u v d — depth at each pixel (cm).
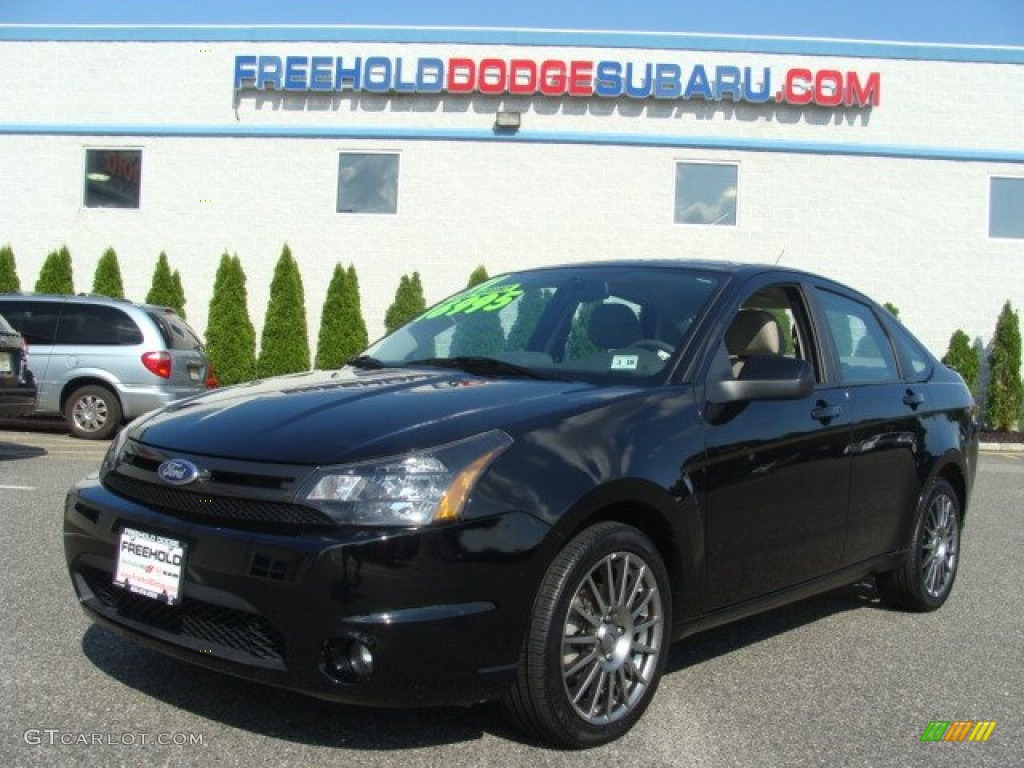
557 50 1675
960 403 560
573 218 1694
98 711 341
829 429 430
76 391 1212
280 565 288
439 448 302
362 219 1709
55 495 751
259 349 1697
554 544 308
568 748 323
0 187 1745
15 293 1254
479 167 1700
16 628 427
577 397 349
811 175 1698
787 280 459
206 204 1720
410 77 1692
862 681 411
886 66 1697
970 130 1708
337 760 309
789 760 326
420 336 465
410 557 286
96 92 1734
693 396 372
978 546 717
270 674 293
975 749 342
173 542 310
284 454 307
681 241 1695
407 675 286
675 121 1691
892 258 1708
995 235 1722
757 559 390
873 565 476
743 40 1675
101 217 1734
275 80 1697
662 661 348
